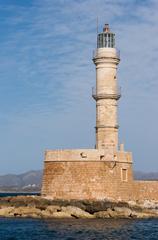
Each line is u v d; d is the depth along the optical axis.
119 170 64.88
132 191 66.75
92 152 63.53
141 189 67.75
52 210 59.44
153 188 68.69
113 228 52.41
